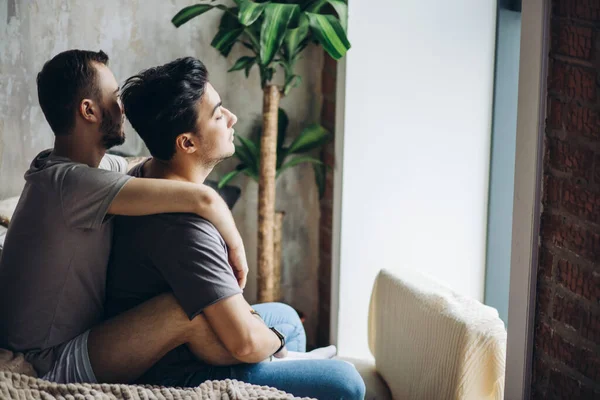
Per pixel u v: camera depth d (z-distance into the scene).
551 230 1.57
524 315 1.64
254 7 2.58
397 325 2.29
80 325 1.69
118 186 1.62
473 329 1.92
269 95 2.85
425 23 2.74
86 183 1.62
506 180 2.84
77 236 1.63
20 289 1.64
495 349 1.91
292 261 3.31
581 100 1.45
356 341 2.91
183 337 1.66
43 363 1.63
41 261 1.63
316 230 3.30
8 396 1.43
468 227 2.88
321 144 3.05
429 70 2.78
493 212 2.85
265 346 1.68
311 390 1.68
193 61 1.73
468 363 1.92
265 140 2.88
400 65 2.76
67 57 1.70
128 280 1.70
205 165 1.79
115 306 1.74
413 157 2.82
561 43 1.51
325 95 3.13
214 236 1.65
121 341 1.62
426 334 2.10
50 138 3.00
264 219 2.93
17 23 2.90
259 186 2.92
